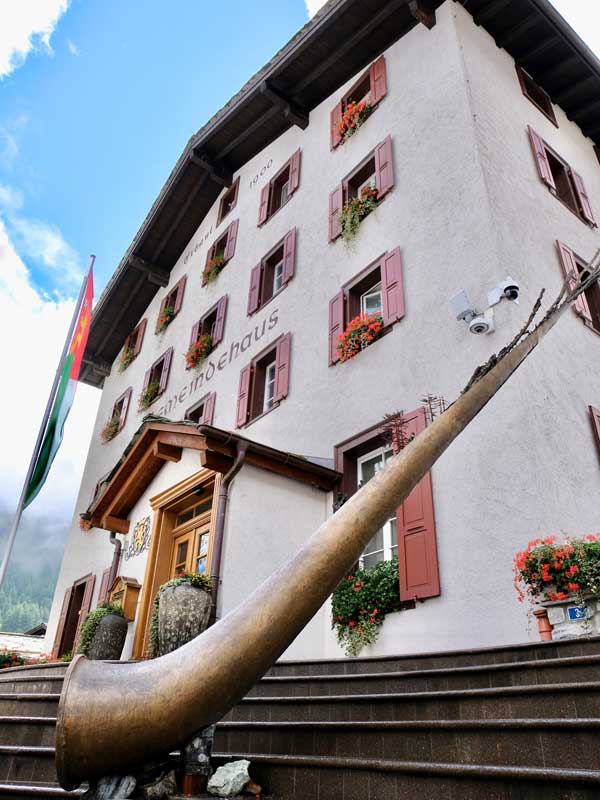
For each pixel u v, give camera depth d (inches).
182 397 518.3
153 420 303.6
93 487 637.3
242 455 274.2
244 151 573.3
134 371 660.1
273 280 468.4
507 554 222.1
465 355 274.2
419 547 249.1
